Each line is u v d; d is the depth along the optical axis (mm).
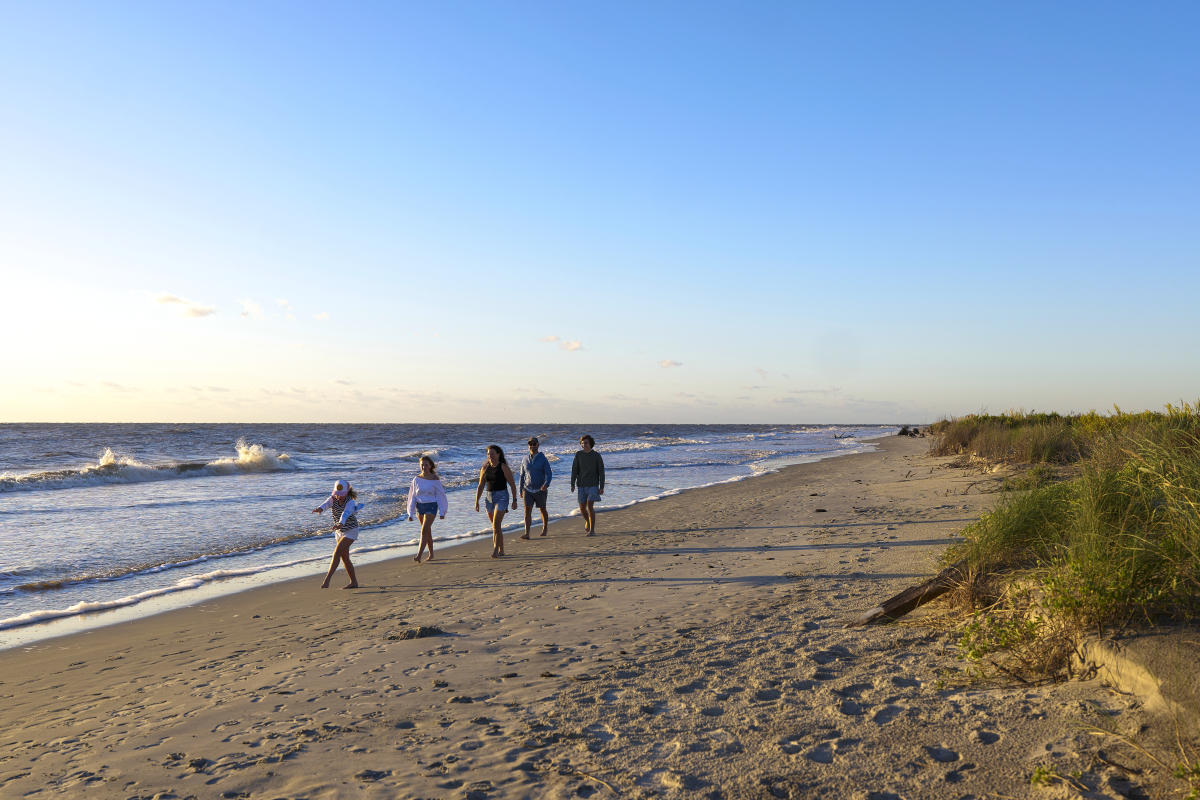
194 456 44781
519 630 6809
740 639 5809
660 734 3965
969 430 28844
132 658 6852
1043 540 5734
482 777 3580
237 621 8180
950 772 3217
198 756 4125
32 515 17469
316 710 4820
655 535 12930
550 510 17906
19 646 7418
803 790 3209
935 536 9883
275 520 16688
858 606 6559
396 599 8836
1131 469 5461
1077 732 3340
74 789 3760
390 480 26297
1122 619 4020
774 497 17969
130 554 12727
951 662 4570
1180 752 2965
